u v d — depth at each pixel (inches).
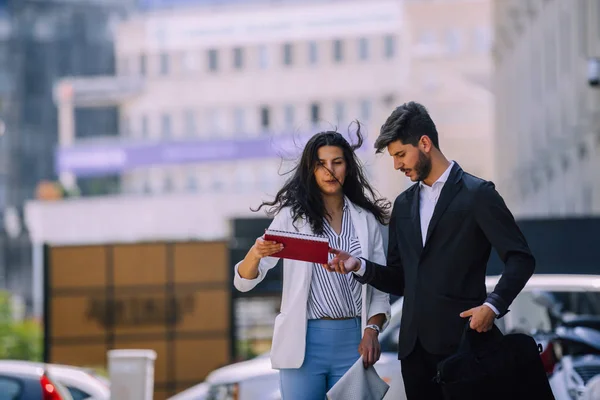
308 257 287.9
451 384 274.4
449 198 281.7
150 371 579.2
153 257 1289.4
